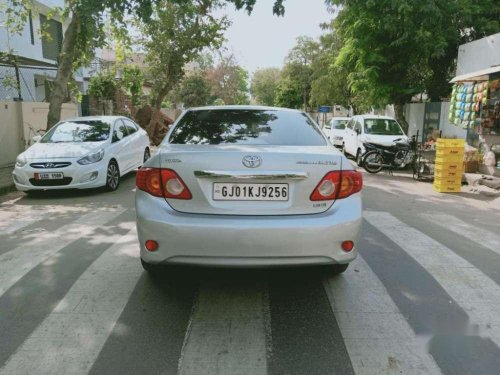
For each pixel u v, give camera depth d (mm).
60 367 2830
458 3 15562
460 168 9727
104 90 24438
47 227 6180
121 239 5559
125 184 10164
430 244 5527
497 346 3145
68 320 3434
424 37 15047
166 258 3486
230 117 4590
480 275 4480
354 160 17188
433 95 18766
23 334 3229
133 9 10398
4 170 11953
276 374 2779
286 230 3391
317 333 3275
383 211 7531
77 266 4586
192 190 3506
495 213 7617
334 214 3533
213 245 3396
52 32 22234
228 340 3164
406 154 12852
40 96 21828
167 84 22312
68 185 8508
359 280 4285
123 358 2932
